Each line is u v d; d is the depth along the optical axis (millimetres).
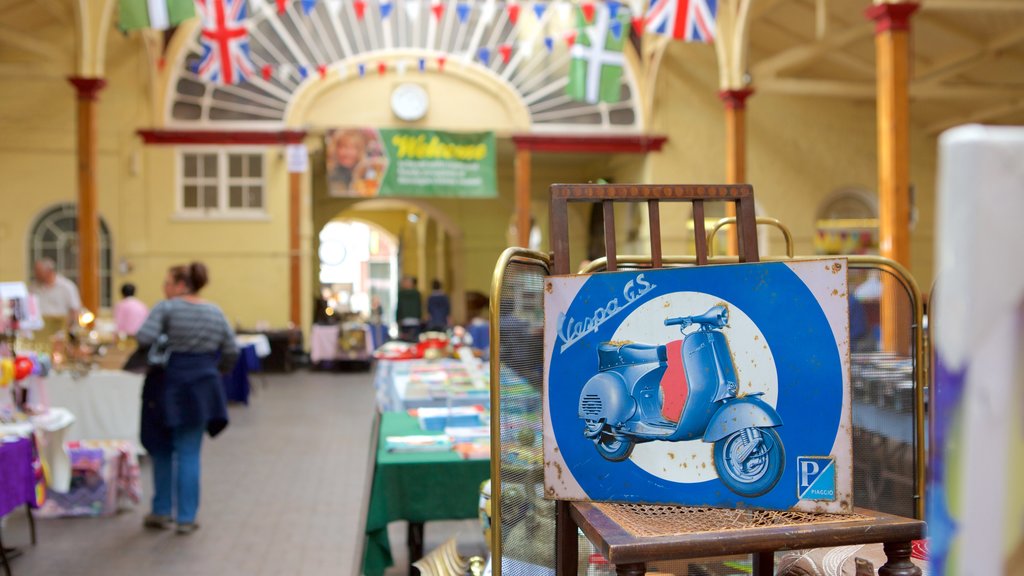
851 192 17609
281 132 16406
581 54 12023
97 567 4391
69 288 8719
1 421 4570
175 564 4457
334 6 13617
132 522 5344
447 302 16453
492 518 1623
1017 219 525
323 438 8523
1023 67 14922
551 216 1756
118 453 5688
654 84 17000
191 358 5098
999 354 525
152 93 16078
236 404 11195
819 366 1565
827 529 1512
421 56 16844
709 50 17156
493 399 1622
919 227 17828
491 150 16562
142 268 16141
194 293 5227
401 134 16359
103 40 12711
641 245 16094
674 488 1621
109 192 16062
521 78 17016
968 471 528
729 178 13578
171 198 16250
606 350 1665
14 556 4582
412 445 3723
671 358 1632
